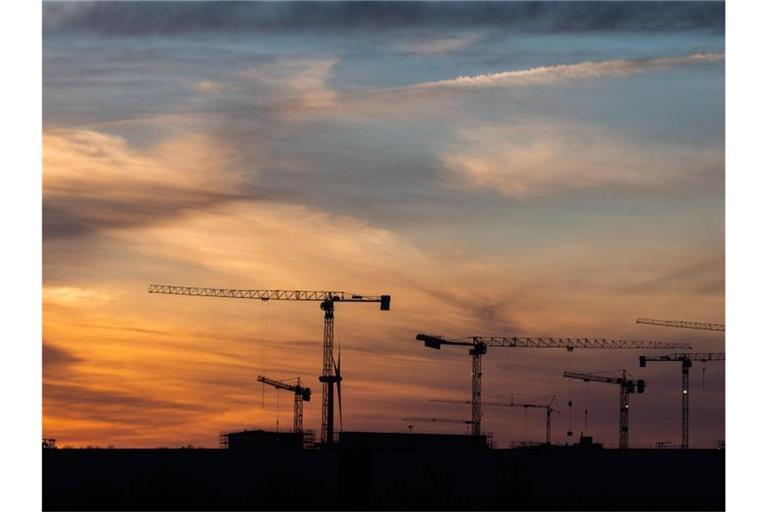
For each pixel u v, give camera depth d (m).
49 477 114.88
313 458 118.06
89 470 115.44
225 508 111.75
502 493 118.19
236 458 117.12
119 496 113.94
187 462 116.56
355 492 116.75
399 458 119.19
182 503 113.44
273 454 117.81
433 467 118.50
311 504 114.44
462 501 116.44
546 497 118.38
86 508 111.06
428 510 112.00
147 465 116.25
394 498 117.25
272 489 116.12
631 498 119.31
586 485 119.00
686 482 118.94
